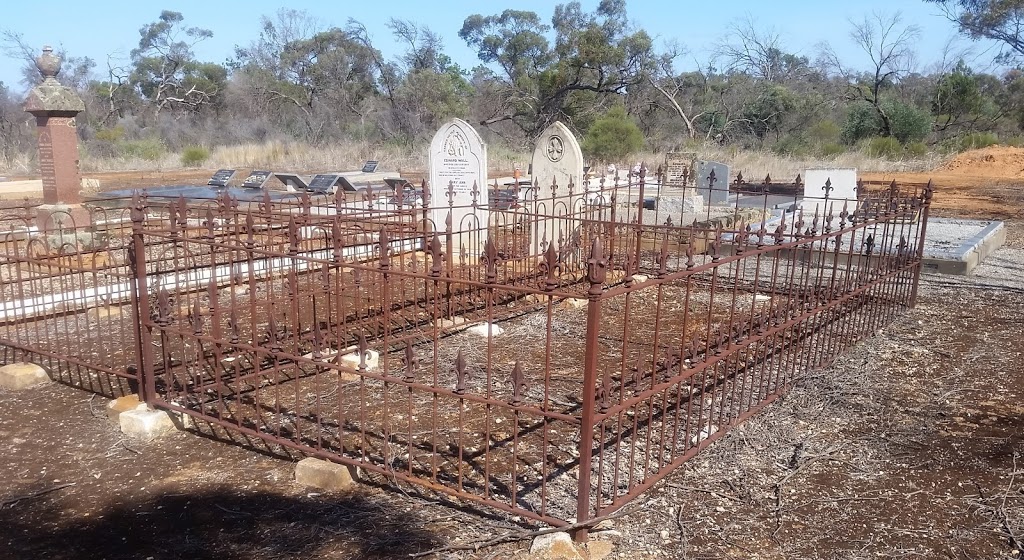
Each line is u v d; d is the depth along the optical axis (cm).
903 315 801
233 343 450
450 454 451
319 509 389
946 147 3422
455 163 1088
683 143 3716
